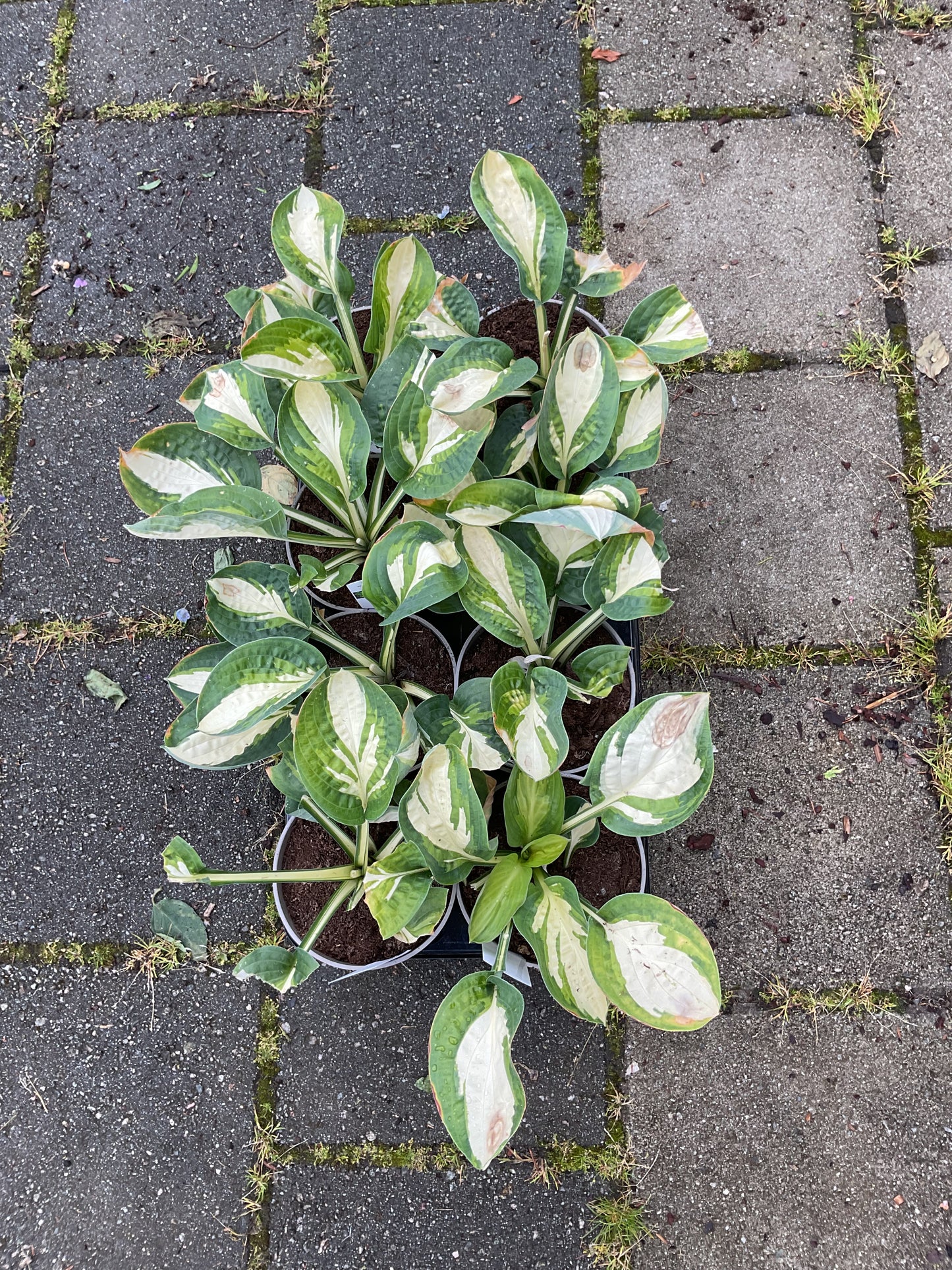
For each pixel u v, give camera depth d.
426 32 1.79
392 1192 1.48
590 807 1.14
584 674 1.17
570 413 1.16
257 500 1.05
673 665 1.59
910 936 1.51
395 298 1.18
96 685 1.65
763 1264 1.44
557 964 1.09
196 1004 1.56
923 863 1.53
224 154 1.78
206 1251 1.49
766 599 1.60
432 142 1.76
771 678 1.59
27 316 1.76
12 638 1.67
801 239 1.70
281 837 1.33
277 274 1.75
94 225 1.78
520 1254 1.46
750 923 1.53
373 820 1.08
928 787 1.55
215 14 1.83
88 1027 1.56
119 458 1.71
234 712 1.05
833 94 1.74
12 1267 1.49
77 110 1.82
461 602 1.19
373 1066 1.52
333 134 1.78
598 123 1.75
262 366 1.10
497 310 1.43
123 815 1.62
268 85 1.80
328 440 1.16
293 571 1.16
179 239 1.77
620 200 1.72
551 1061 1.50
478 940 1.04
